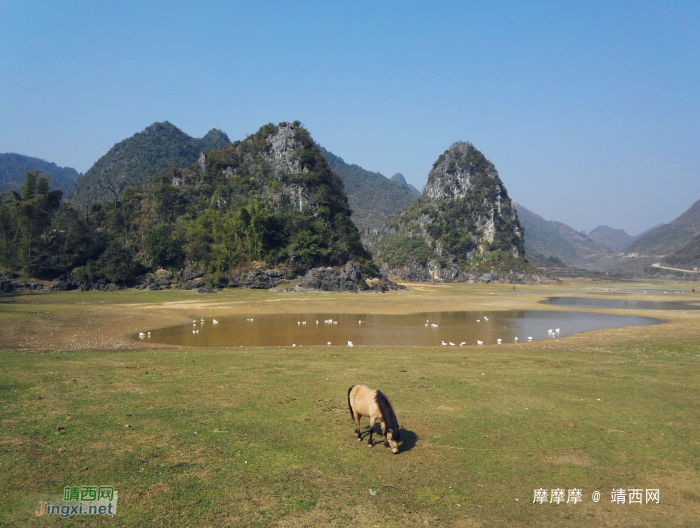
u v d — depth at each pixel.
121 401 14.75
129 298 69.38
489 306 67.12
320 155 135.25
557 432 12.94
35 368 19.39
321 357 24.73
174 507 8.52
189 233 100.75
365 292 93.75
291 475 9.95
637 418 14.28
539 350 29.39
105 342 31.61
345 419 13.66
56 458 10.27
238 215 99.62
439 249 199.75
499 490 9.64
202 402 14.95
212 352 26.69
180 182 129.00
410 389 17.25
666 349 29.95
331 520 8.30
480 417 14.06
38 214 85.00
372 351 27.92
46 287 79.88
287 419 13.48
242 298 73.56
